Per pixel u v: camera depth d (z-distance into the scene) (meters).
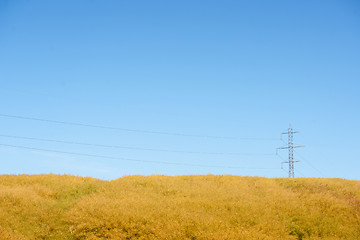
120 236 18.75
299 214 22.72
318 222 21.84
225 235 18.23
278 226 20.44
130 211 21.12
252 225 20.78
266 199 25.52
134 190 27.67
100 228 19.56
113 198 24.94
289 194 27.64
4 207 21.80
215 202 23.73
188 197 25.23
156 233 18.84
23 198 23.50
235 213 21.81
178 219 20.28
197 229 19.23
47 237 19.34
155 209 21.80
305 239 19.91
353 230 21.33
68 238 19.30
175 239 18.42
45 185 29.39
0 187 26.67
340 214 23.52
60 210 22.52
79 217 20.47
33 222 20.66
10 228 19.28
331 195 27.77
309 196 27.39
